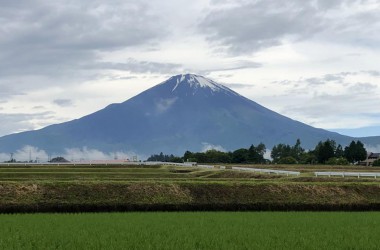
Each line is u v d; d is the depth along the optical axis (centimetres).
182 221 3108
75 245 2220
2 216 3353
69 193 4012
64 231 2623
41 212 3775
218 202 4069
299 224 2992
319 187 4384
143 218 3266
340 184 4500
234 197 4156
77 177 6109
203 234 2547
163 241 2327
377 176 5812
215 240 2370
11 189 3947
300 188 4347
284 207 4094
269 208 4078
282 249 2166
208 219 3228
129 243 2269
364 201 4216
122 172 7125
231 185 4328
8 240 2319
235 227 2833
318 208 4112
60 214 3516
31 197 3894
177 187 4241
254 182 4481
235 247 2202
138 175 6588
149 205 3972
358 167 9881
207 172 7638
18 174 6222
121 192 4103
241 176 6844
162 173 6994
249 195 4188
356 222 3119
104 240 2339
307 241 2356
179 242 2306
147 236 2472
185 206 4012
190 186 4262
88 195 4012
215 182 4388
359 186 4453
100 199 3978
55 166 8738
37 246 2191
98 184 4184
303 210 4078
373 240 2417
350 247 2225
